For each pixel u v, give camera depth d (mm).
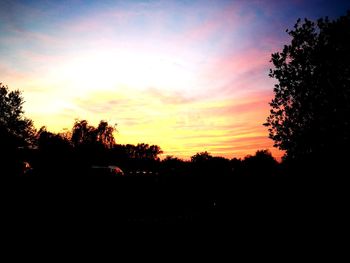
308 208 13008
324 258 8727
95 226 13234
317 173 14070
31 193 17250
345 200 12734
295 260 8750
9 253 9383
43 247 10086
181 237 11703
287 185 15562
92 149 46656
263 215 13703
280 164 16953
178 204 19688
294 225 11555
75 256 9445
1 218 13297
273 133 15555
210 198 20656
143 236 11797
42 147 39031
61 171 21359
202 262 9039
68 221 13828
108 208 17203
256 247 10039
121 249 10242
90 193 18500
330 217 11594
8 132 28938
